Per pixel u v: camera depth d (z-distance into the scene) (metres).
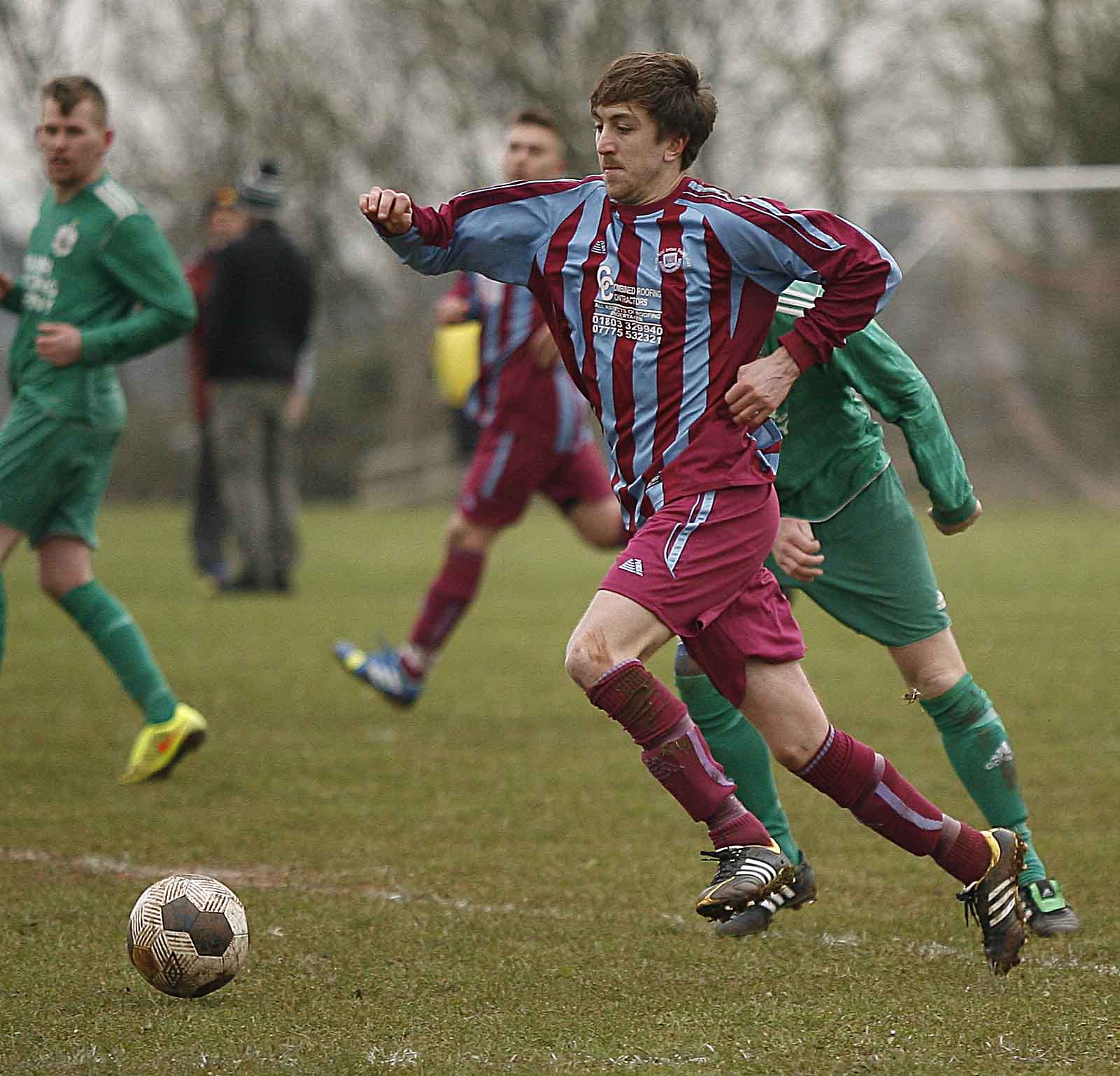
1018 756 23.14
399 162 110.00
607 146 13.18
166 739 21.53
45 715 26.97
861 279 12.91
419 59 108.56
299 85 109.00
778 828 15.80
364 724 26.38
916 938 14.93
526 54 108.62
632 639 13.09
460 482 100.31
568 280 13.66
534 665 32.88
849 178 104.12
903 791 13.52
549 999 12.93
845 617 15.49
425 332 105.88
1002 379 79.25
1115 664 31.50
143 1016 12.40
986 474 79.56
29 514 21.19
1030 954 14.41
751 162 107.75
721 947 14.56
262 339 43.22
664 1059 11.40
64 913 15.43
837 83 106.38
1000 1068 11.20
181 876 13.48
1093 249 78.00
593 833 19.14
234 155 108.12
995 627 37.09
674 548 13.14
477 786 21.75
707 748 13.41
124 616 21.86
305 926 15.09
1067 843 18.36
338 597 44.75
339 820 19.75
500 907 15.91
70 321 21.38
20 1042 11.77
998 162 106.69
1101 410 78.25
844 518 15.10
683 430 13.32
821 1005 12.74
